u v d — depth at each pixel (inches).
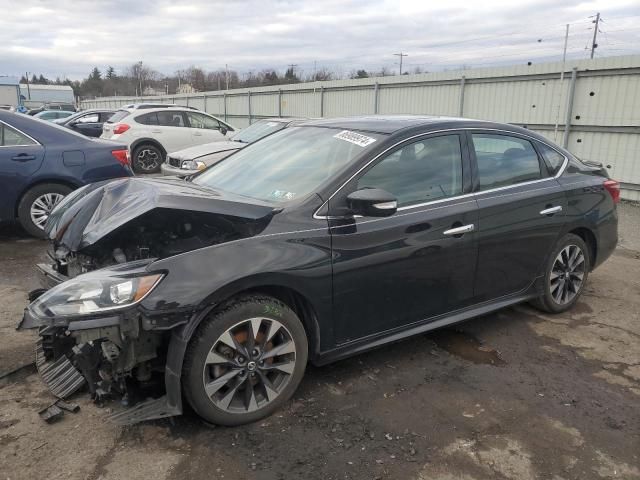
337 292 120.5
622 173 430.9
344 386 129.8
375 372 137.1
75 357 108.4
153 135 536.7
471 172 146.8
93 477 96.4
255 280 107.9
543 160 168.2
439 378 134.9
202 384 105.7
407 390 128.6
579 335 163.2
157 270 101.5
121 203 123.6
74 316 95.8
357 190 120.3
